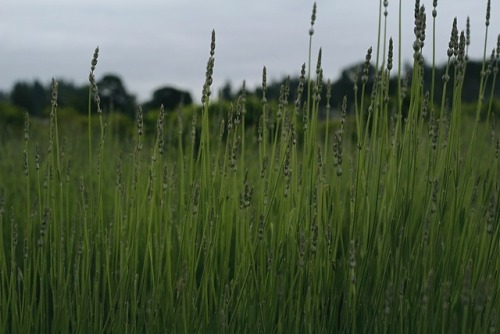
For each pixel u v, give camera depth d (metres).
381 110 2.06
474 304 1.97
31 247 2.50
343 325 2.06
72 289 2.37
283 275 2.06
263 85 2.19
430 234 1.98
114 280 2.35
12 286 2.16
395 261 1.99
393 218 2.05
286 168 2.09
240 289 2.11
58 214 2.57
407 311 1.99
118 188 2.30
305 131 2.13
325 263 2.10
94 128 5.82
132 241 2.20
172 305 2.08
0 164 4.78
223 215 2.21
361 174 2.11
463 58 1.99
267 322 2.05
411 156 2.10
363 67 2.04
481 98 2.03
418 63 1.99
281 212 2.14
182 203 2.37
